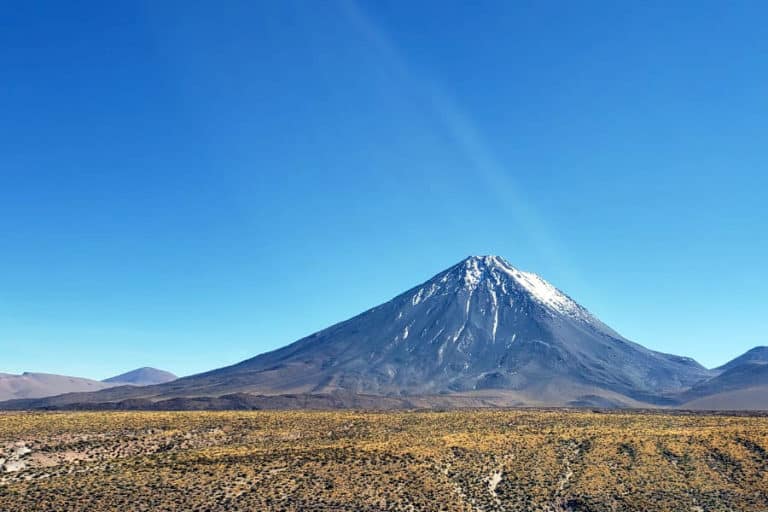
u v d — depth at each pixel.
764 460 80.12
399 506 65.50
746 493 71.69
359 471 73.50
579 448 86.88
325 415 113.94
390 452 79.94
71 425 90.94
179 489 66.06
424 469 75.56
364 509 64.12
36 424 90.31
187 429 94.56
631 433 94.19
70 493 64.06
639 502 68.75
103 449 82.19
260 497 65.25
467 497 69.88
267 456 77.31
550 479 75.44
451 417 113.75
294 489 67.81
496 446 86.38
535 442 88.88
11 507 59.94
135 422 96.12
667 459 82.06
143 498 63.31
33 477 70.50
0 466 73.12
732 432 91.88
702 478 75.94
